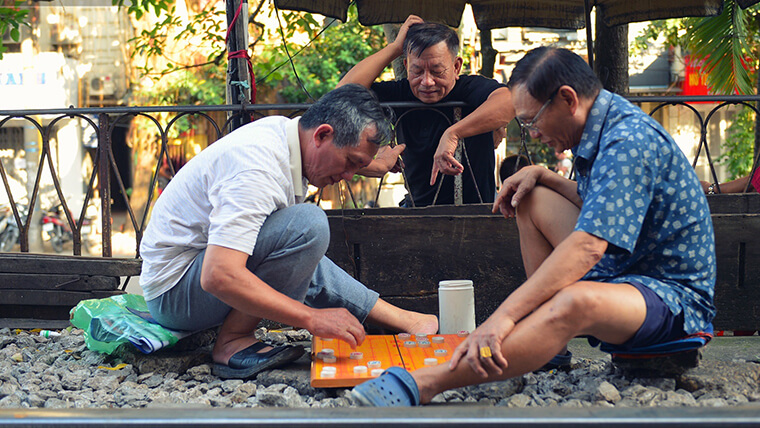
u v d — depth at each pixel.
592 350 3.57
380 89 4.47
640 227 2.35
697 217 2.51
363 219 3.97
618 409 1.85
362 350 3.09
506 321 2.30
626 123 2.44
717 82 7.61
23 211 14.03
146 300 3.16
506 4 5.34
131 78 14.36
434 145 4.41
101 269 4.16
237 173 2.77
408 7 5.20
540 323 2.28
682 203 2.48
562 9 5.37
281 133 2.90
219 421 1.81
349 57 13.12
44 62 14.16
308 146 2.88
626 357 2.81
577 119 2.48
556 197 2.71
